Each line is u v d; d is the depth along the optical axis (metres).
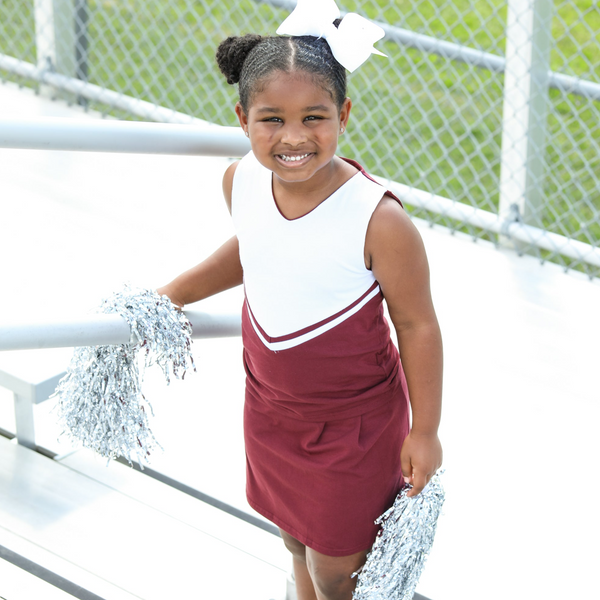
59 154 4.43
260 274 1.54
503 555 2.20
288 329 1.53
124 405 1.66
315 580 1.72
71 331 1.51
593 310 3.39
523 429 2.73
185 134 1.57
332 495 1.60
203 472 2.41
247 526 2.16
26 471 2.26
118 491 2.23
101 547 2.06
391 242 1.44
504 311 3.37
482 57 3.77
